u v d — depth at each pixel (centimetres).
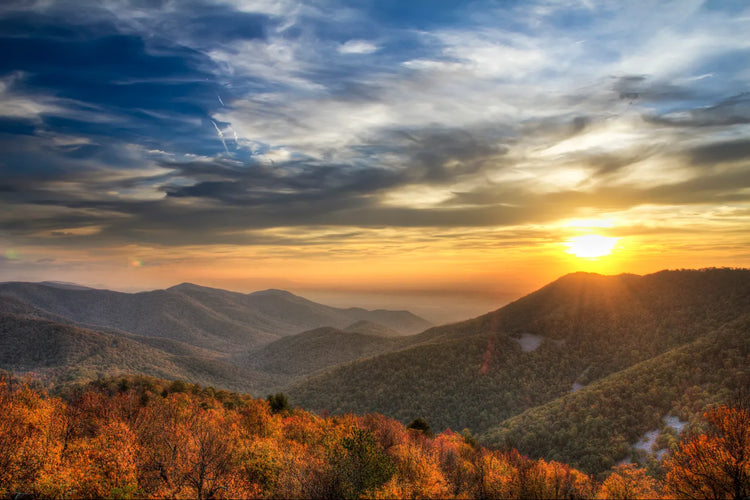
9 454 2903
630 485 3031
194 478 2780
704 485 2739
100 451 3112
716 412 3030
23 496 2831
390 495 2809
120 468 2880
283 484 3072
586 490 3203
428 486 3077
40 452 3052
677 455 3041
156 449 3325
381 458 3259
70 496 2705
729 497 2642
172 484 2742
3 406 3631
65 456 3291
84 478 2800
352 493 2952
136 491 2783
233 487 2800
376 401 15762
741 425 2761
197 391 9388
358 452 3178
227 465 3192
